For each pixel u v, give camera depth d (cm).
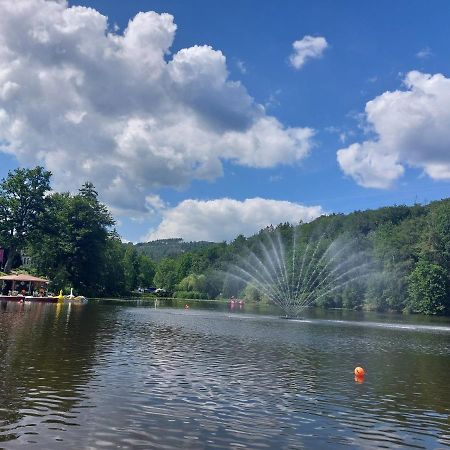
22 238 9544
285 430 1309
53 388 1605
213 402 1552
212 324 4631
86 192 11169
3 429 1185
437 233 11006
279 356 2614
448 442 1276
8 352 2233
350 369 2295
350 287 11769
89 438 1153
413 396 1780
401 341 3784
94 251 10806
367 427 1376
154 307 7800
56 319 4191
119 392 1606
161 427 1269
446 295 10312
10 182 9381
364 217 14900
